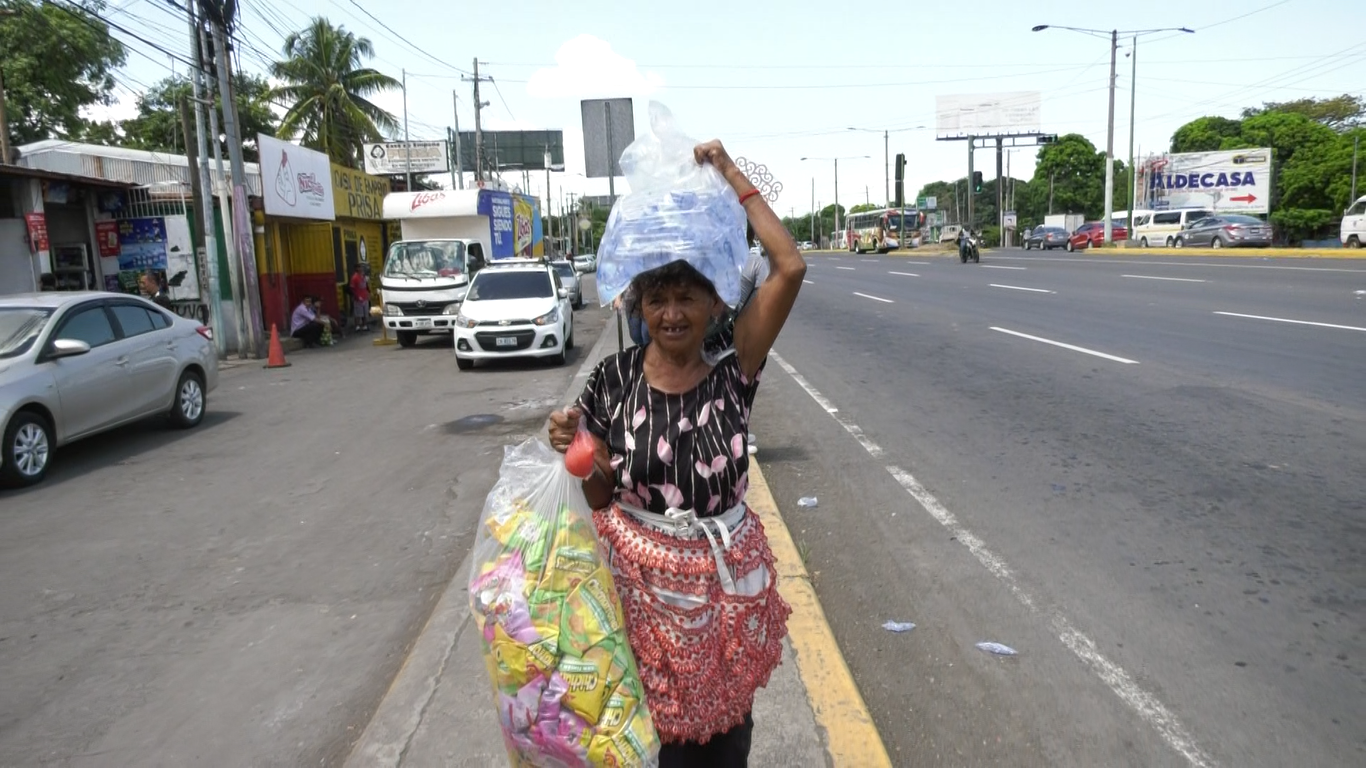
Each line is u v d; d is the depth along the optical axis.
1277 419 7.62
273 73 18.88
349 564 5.62
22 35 25.03
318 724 3.77
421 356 16.56
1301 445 6.83
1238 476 6.19
